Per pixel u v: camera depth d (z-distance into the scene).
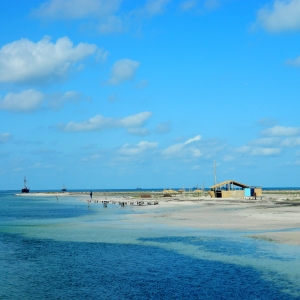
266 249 29.56
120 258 28.20
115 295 19.92
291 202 89.00
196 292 20.11
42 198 187.62
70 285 21.72
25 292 20.55
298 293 19.61
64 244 34.69
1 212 80.19
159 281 22.16
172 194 164.25
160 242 34.19
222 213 59.81
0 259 28.55
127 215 63.31
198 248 30.89
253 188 114.56
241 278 22.31
